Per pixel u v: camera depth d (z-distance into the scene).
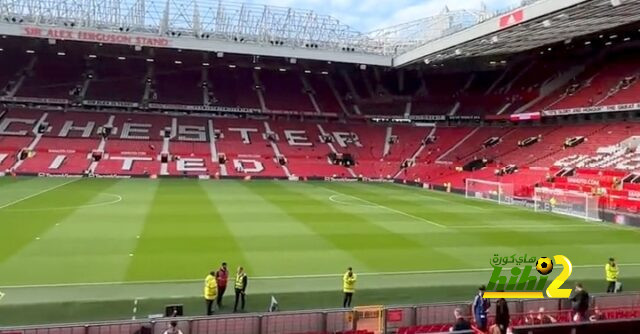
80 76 62.34
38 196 34.72
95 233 23.02
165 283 16.25
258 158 57.84
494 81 64.69
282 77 70.38
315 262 19.23
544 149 49.22
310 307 14.62
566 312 12.21
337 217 29.64
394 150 62.94
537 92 57.12
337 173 57.91
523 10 32.34
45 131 54.91
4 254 18.98
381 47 53.56
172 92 63.34
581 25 35.22
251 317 11.02
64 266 17.70
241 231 24.52
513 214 33.19
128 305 14.24
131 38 45.66
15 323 12.74
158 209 30.61
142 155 54.56
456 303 12.35
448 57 47.28
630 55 50.78
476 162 53.31
